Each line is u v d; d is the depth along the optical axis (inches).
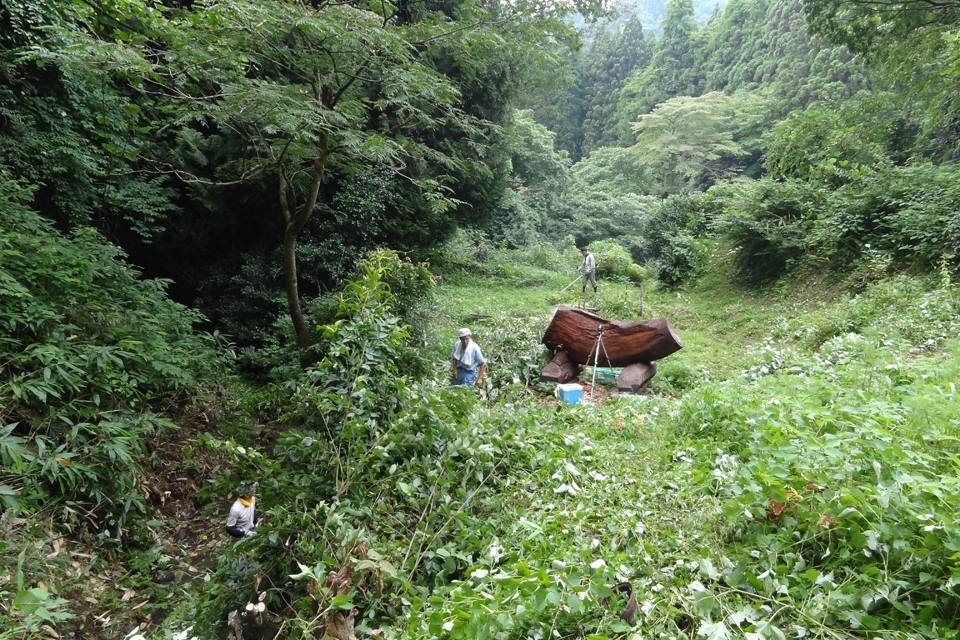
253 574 122.7
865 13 480.4
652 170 1311.5
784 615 84.3
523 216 860.6
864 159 512.1
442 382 221.0
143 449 192.1
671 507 126.7
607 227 1073.5
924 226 363.6
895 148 541.3
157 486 196.1
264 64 271.9
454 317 449.1
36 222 234.7
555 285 632.4
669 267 589.0
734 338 401.4
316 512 119.3
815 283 434.9
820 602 81.7
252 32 220.5
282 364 318.7
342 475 137.1
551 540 114.6
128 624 137.9
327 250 409.7
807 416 135.9
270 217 450.6
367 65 249.1
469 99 563.2
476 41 264.7
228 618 113.3
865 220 420.2
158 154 386.3
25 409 168.7
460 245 658.8
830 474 102.3
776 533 103.4
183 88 261.3
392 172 450.3
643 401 227.8
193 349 276.4
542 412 215.2
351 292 204.2
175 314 280.5
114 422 180.7
